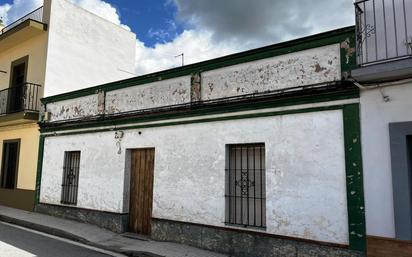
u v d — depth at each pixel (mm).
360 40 5953
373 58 5961
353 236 5945
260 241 7051
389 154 5773
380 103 5941
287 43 7105
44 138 12836
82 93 11633
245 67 7770
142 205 9578
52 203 12016
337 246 6102
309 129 6672
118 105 10414
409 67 5211
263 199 7320
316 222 6398
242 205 7598
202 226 7992
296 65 7004
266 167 7145
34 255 7387
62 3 14391
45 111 12945
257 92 7457
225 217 7664
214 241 7742
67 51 14438
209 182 8016
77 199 11148
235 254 7379
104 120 10586
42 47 13992
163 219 8773
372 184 5875
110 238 9141
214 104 8062
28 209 12938
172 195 8695
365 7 6141
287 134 6934
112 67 16391
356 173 6035
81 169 11164
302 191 6629
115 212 9906
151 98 9570
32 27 13562
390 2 5918
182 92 8891
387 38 5871
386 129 5840
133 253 7805
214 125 8094
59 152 12117
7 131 14906
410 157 5695
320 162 6473
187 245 8188
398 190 5586
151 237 8961
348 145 6176
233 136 7719
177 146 8766
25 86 13758
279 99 7059
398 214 5547
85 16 15336
